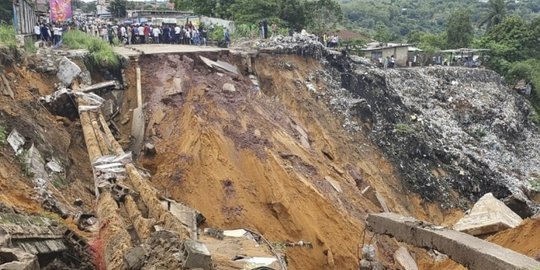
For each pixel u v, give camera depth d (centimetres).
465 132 4906
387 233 1638
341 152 3356
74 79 2670
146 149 2572
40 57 2688
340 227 2456
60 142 2212
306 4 6381
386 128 3944
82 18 4759
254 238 1884
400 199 3466
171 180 2419
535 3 16525
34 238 1305
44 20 3725
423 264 2358
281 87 3569
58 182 1928
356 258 2358
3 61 2352
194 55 3300
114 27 4022
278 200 2430
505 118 5344
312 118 3441
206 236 1816
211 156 2512
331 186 2739
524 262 1164
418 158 3900
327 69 4053
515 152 5022
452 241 1341
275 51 3750
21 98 2258
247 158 2605
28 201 1647
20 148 1888
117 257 1223
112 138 2230
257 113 3009
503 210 2459
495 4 8575
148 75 3031
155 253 1148
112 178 1800
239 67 3531
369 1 16650
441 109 5072
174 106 2850
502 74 6431
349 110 3791
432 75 5569
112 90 2861
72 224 1662
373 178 3372
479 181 3981
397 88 5031
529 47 6781
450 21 7988
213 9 6372
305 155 2912
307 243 2327
